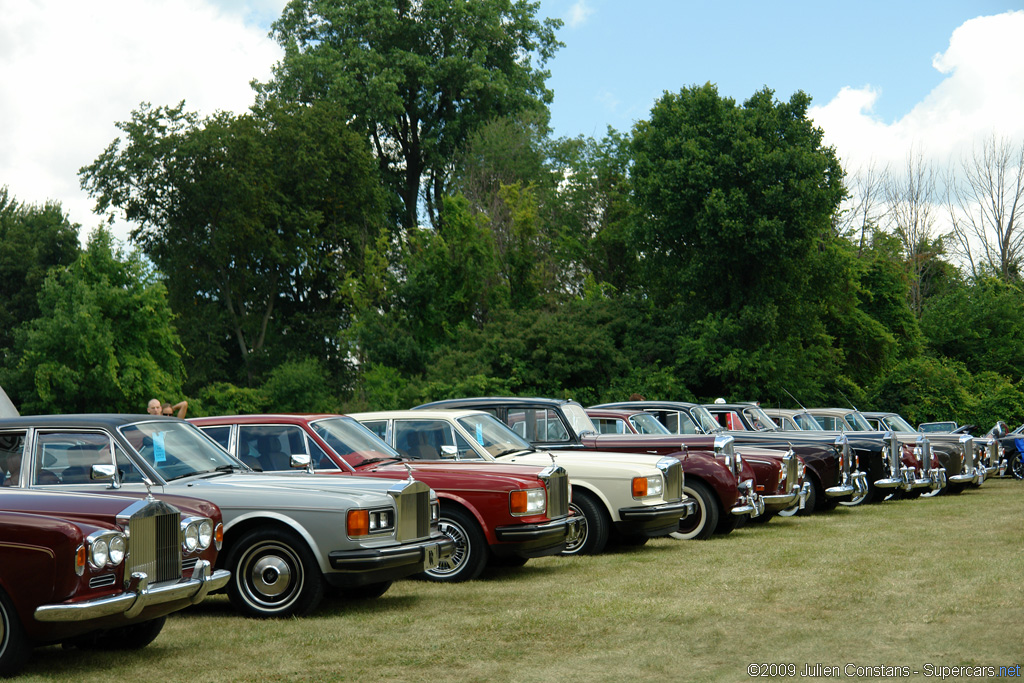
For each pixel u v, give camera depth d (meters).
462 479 9.89
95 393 38.94
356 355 43.66
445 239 43.47
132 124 47.22
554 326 37.19
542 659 6.52
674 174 36.12
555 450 13.33
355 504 7.98
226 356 50.66
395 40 52.16
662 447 14.26
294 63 49.62
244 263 48.94
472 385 34.78
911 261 58.66
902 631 7.16
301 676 6.20
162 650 6.98
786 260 36.22
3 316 53.25
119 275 40.62
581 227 50.00
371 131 54.22
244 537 8.10
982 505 17.89
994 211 61.16
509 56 54.00
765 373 35.44
